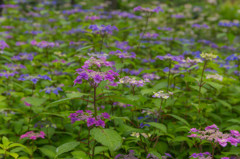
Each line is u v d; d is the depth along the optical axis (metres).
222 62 5.88
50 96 3.76
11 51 6.81
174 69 4.33
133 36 7.37
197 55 5.32
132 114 3.59
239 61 5.18
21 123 3.86
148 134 3.16
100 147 3.00
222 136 2.55
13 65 4.87
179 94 4.30
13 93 4.01
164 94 3.00
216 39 10.14
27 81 4.60
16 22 9.50
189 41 7.68
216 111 4.38
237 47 8.30
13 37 8.14
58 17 9.93
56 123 4.00
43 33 7.67
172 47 7.55
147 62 5.84
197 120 3.66
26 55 5.34
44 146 3.39
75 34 8.07
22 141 3.31
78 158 3.00
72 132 3.79
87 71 2.61
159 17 11.84
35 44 5.66
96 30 3.95
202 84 3.43
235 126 3.12
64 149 2.65
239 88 4.63
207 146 3.47
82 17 9.26
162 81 3.97
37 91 3.76
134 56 3.83
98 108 4.14
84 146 3.41
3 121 4.04
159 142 3.33
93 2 15.01
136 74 4.52
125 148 3.13
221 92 4.85
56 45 5.92
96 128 2.48
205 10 14.96
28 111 4.23
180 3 16.59
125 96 3.03
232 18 14.56
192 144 3.19
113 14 9.41
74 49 6.73
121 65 3.56
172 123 3.78
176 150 3.59
